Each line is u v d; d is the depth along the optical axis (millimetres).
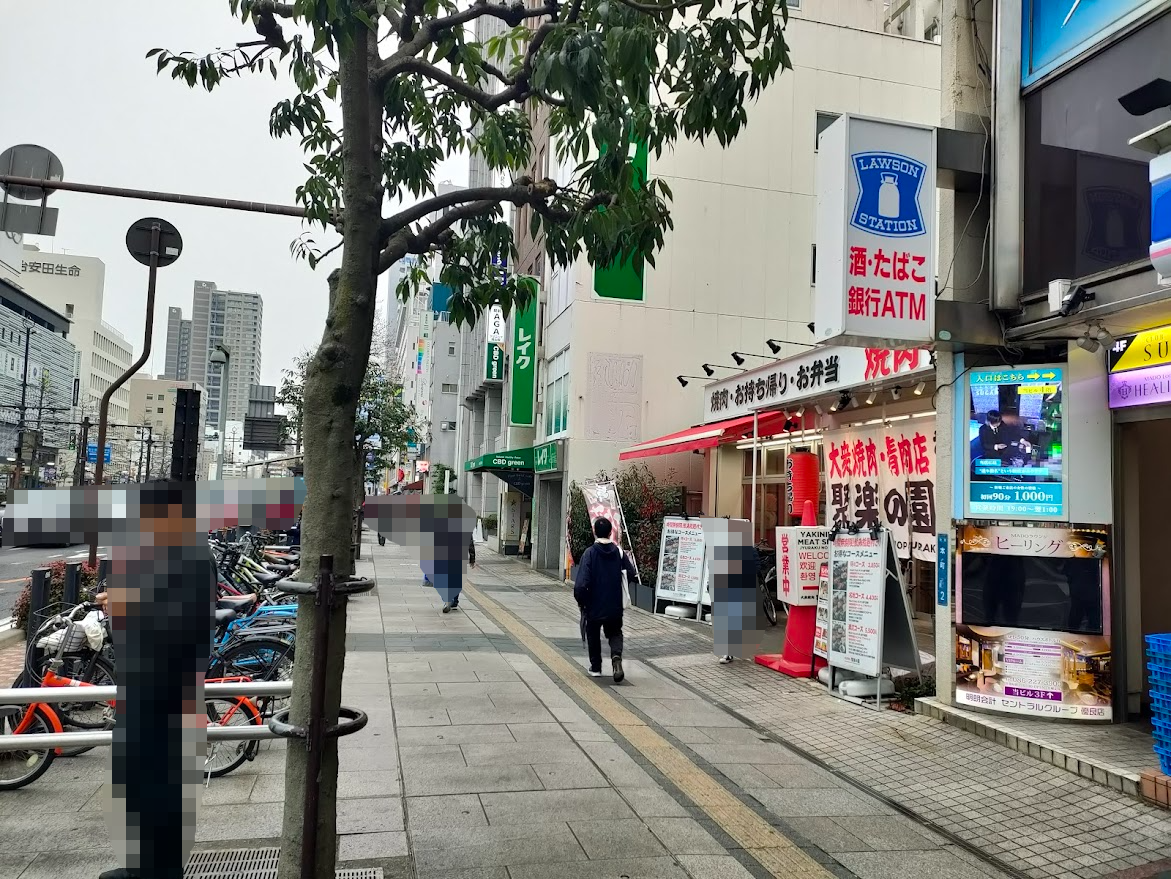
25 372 47656
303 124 4387
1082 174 5805
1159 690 4719
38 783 4754
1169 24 5168
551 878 3666
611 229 3570
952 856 4090
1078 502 6012
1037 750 5426
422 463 50750
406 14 3439
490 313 29719
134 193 7762
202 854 3840
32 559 22953
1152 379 5551
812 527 8609
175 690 3182
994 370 6352
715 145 17984
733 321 17969
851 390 9688
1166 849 4105
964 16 6832
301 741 2500
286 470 23609
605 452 17484
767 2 3502
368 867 3713
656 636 10680
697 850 4043
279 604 7680
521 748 5652
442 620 11695
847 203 6031
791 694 7516
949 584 6527
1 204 7508
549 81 3076
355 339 2646
